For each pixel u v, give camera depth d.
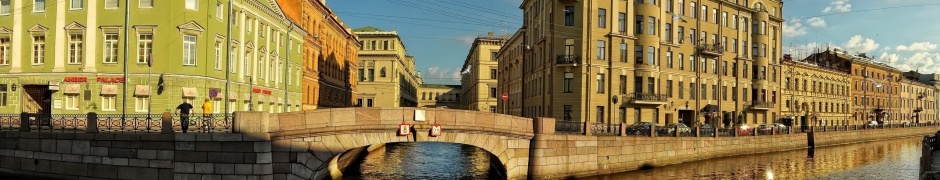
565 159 26.31
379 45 91.69
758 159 38.66
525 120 25.23
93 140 21.39
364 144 21.89
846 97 80.12
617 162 29.03
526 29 58.16
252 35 38.19
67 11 31.72
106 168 21.19
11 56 32.69
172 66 30.80
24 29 32.50
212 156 20.28
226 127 21.02
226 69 32.16
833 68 78.12
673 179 27.83
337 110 21.45
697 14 53.38
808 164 36.31
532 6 55.16
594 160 27.61
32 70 32.19
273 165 20.58
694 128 36.09
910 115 97.12
